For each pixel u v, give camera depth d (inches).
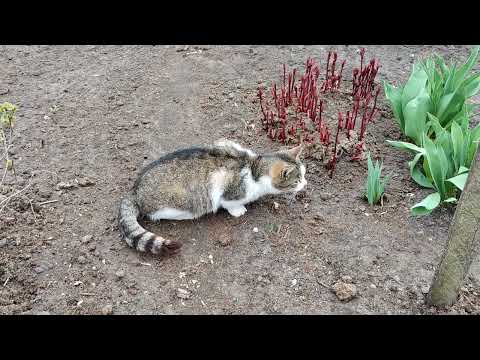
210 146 41.5
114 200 43.1
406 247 40.1
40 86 55.1
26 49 60.8
